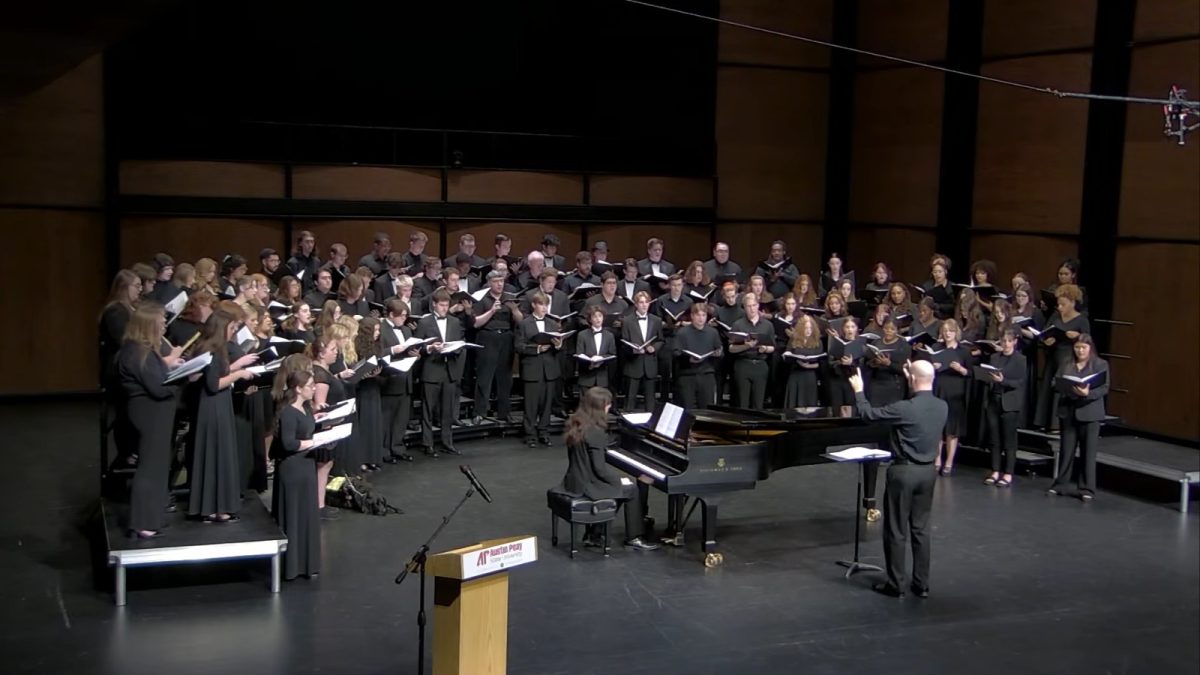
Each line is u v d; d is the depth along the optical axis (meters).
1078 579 9.42
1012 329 12.12
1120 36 14.29
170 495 9.23
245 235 15.40
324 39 16.08
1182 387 13.69
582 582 8.95
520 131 17.33
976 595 8.98
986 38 16.27
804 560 9.64
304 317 11.03
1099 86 14.56
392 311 11.90
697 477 9.12
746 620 8.30
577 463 9.44
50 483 11.14
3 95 10.45
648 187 17.75
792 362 12.66
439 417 12.62
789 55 18.70
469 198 16.56
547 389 13.12
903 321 13.71
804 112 18.91
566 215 17.14
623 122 17.88
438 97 16.83
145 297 11.02
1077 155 14.94
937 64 17.09
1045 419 13.02
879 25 18.19
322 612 8.12
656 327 13.01
